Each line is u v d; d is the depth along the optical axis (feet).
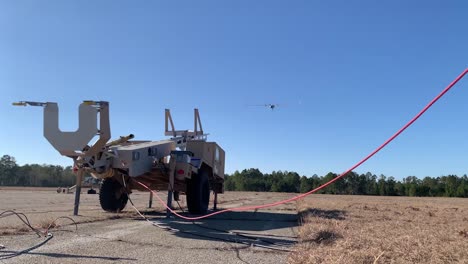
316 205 70.74
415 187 323.98
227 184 334.03
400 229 30.81
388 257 18.95
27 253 19.04
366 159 17.40
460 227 35.60
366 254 18.83
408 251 19.97
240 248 22.09
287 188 322.34
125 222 32.94
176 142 43.01
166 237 25.26
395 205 85.05
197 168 41.65
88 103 30.42
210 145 45.70
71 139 30.25
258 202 82.43
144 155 36.35
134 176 34.94
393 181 327.47
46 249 20.06
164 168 38.19
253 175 333.01
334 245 21.65
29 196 94.38
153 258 18.81
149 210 47.19
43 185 354.13
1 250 19.52
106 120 30.99
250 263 18.37
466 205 107.86
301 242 23.94
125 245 21.93
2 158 354.33
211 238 25.44
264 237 26.68
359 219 41.04
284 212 51.75
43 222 28.96
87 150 31.37
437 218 48.67
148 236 25.41
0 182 350.84
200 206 42.47
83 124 30.30
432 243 22.61
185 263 18.02
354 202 95.86
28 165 360.28
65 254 19.03
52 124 30.35
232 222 36.01
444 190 322.34
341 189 306.55
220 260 18.86
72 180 354.74
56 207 51.26
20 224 28.91
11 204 59.41
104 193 41.91
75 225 29.76
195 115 50.37
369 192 317.01
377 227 31.96
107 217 36.19
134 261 18.06
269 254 20.59
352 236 24.34
